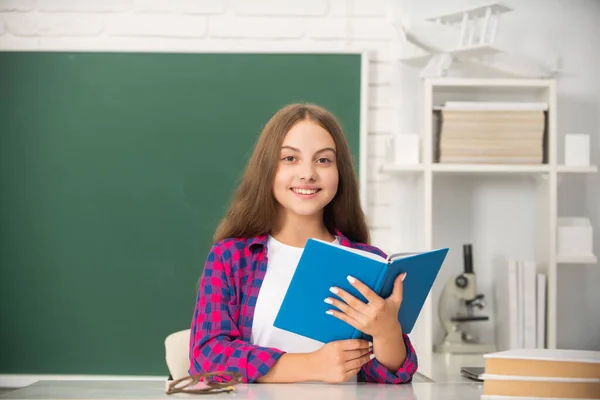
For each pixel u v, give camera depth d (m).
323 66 3.17
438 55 2.96
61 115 3.21
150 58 3.20
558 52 3.18
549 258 2.89
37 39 3.21
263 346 1.68
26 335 3.17
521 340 2.86
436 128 3.03
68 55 3.20
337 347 1.47
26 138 3.20
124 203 3.19
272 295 1.69
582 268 3.14
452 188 3.16
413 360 1.57
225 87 3.19
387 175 3.18
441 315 2.95
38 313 3.17
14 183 3.20
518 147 2.91
